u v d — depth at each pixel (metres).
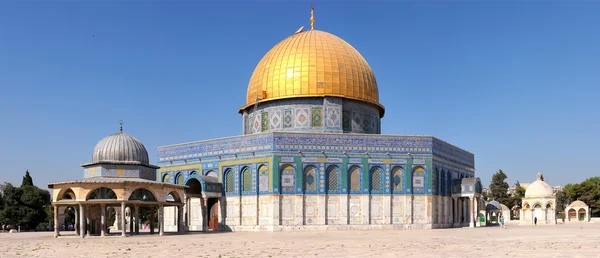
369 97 65.75
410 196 58.72
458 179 65.38
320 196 56.75
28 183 84.31
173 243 37.16
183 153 63.78
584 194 123.44
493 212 94.00
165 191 48.75
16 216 75.25
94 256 27.81
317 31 68.81
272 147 56.28
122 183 45.47
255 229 56.59
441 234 47.78
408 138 59.69
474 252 28.94
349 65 64.94
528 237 43.09
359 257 26.25
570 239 40.38
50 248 33.69
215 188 58.69
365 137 58.69
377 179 58.59
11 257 27.67
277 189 55.84
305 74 63.06
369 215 57.69
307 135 57.31
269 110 65.12
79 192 44.97
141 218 92.25
